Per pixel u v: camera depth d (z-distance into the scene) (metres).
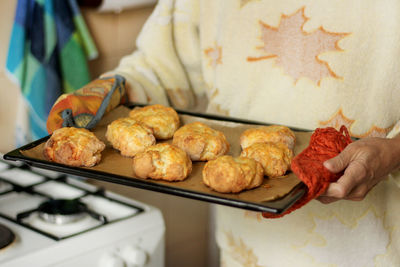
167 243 2.22
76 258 1.22
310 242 1.31
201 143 1.13
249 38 1.29
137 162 1.05
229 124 1.25
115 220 1.32
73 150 1.06
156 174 1.05
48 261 1.19
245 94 1.31
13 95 1.69
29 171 1.52
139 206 1.39
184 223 2.26
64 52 1.62
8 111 1.69
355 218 1.26
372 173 1.00
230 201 0.95
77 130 1.10
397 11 1.15
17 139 1.67
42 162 1.05
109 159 1.11
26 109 1.64
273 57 1.27
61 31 1.60
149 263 1.34
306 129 1.22
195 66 1.42
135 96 1.32
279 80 1.27
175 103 1.41
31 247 1.20
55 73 1.61
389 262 1.28
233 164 1.01
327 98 1.22
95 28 1.74
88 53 1.67
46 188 1.46
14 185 1.42
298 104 1.25
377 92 1.19
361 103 1.21
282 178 1.06
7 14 1.62
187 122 1.27
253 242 1.38
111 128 1.15
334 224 1.28
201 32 1.37
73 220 1.31
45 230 1.28
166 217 2.18
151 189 1.00
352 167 0.98
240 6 1.28
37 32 1.57
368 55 1.19
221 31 1.32
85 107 1.17
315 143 1.05
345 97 1.21
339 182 0.97
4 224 1.28
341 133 1.08
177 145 1.15
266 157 1.07
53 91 1.61
